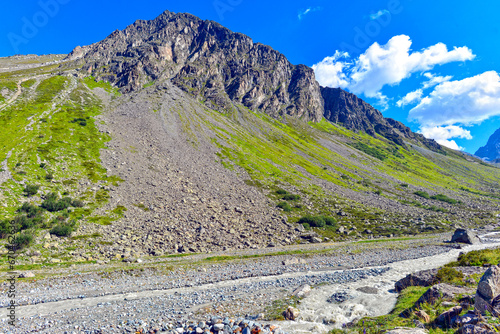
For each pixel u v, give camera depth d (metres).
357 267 38.75
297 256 48.34
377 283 26.62
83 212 62.00
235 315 19.45
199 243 55.66
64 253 44.84
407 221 91.50
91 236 52.44
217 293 26.38
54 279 32.22
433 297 16.03
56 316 20.92
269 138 190.25
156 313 21.03
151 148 117.06
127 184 81.94
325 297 22.64
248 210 79.81
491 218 108.50
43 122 115.50
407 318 14.41
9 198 59.28
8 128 102.75
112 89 197.75
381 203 114.75
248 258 47.09
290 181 118.94
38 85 166.25
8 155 81.50
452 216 106.44
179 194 81.19
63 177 77.94
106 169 89.50
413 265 37.28
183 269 38.44
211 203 79.25
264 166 131.25
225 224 67.12
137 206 69.81
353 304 19.41
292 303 21.36
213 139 148.25
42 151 89.56
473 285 18.17
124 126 135.25
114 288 29.33
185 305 22.69
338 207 98.31
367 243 63.78
